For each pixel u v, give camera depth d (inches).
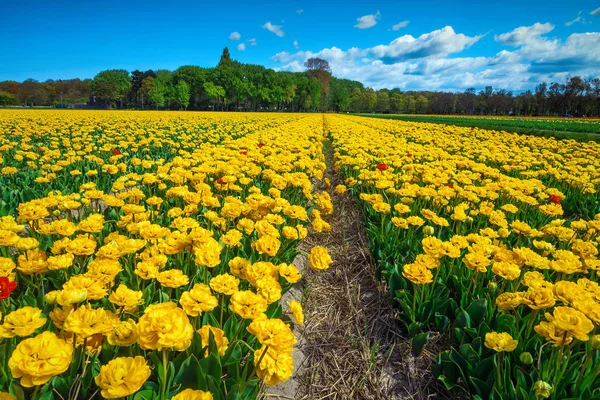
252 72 4527.6
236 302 84.5
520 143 701.3
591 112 3538.4
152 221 174.6
